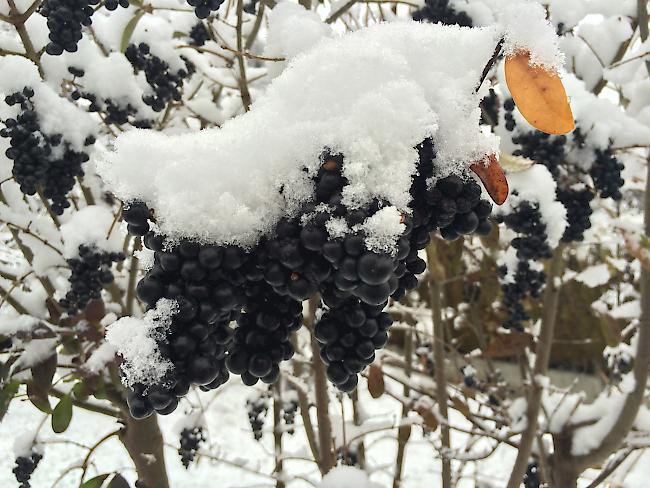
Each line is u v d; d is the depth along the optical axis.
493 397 0.50
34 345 0.31
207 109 0.39
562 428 0.41
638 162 0.42
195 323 0.13
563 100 0.14
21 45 0.33
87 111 0.34
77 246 0.30
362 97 0.13
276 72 0.25
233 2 0.41
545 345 0.41
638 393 0.36
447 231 0.15
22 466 0.36
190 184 0.13
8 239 0.45
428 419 0.39
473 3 0.29
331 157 0.13
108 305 0.35
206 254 0.12
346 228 0.12
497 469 0.72
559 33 0.36
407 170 0.13
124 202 0.14
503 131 0.33
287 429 0.45
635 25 0.39
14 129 0.27
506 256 0.39
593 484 0.41
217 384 0.15
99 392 0.29
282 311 0.14
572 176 0.33
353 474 0.32
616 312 0.39
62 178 0.29
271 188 0.13
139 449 0.35
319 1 0.41
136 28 0.34
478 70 0.14
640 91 0.36
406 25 0.15
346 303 0.14
